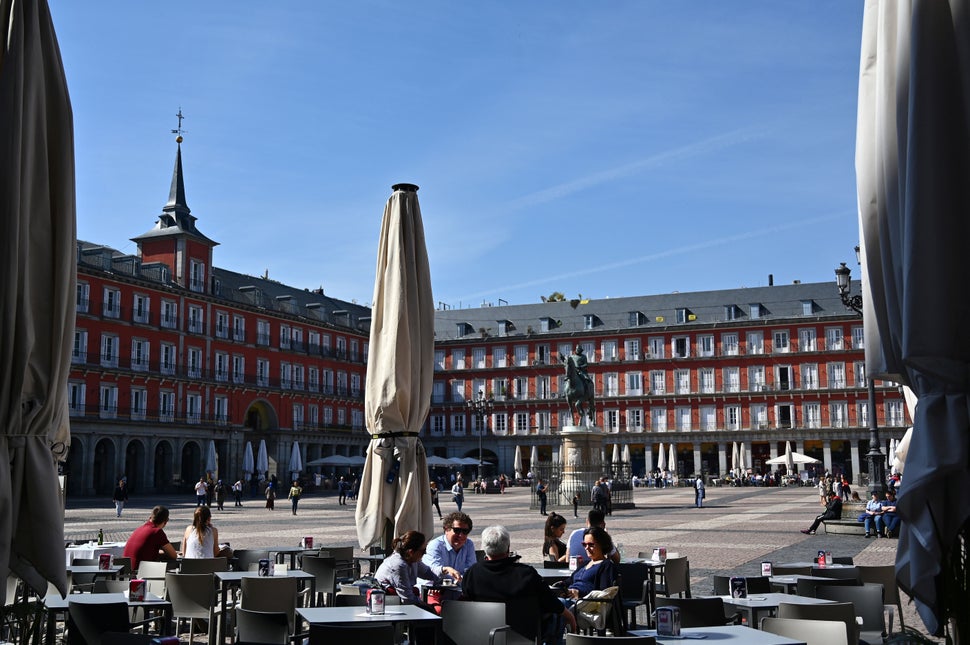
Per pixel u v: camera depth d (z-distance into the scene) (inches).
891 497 984.9
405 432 446.0
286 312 3125.0
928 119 201.9
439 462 2942.9
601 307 3784.5
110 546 563.5
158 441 2556.6
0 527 215.0
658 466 3425.2
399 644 325.7
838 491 1701.5
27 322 225.0
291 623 363.6
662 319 3634.4
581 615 334.6
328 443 3275.1
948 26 206.8
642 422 3543.3
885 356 221.8
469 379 3806.6
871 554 789.2
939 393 200.4
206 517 484.7
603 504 1392.7
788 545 881.5
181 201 2876.5
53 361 233.0
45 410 230.2
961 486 198.7
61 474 585.6
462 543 416.2
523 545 897.5
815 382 3339.1
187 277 2753.4
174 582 385.1
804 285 3528.5
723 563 719.7
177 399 2647.6
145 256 2800.2
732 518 1331.2
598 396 3602.4
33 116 233.6
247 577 368.2
